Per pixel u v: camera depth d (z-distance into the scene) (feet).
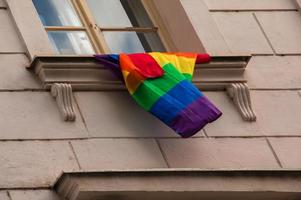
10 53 61.87
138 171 57.82
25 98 60.59
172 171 58.13
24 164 58.70
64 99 60.54
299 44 65.92
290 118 63.21
